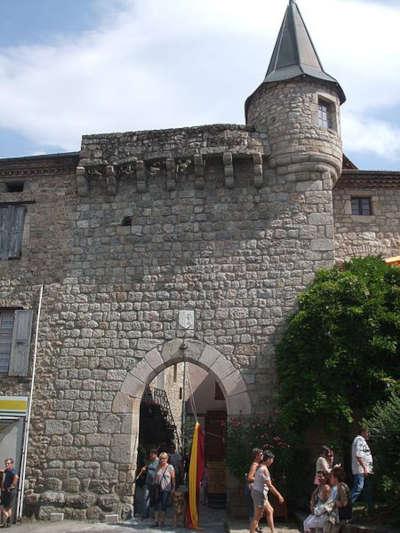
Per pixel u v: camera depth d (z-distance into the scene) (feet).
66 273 39.01
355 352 31.40
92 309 37.91
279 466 30.30
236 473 31.22
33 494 34.53
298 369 31.96
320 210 37.42
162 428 54.08
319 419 31.42
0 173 42.27
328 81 39.78
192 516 31.30
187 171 39.68
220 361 35.37
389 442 24.54
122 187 40.42
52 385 36.65
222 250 37.70
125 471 34.24
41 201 41.16
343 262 38.40
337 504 22.65
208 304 36.73
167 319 36.86
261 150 38.63
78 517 33.65
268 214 37.91
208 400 61.21
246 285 36.70
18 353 37.50
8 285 39.42
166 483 32.73
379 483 24.95
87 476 34.45
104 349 36.88
